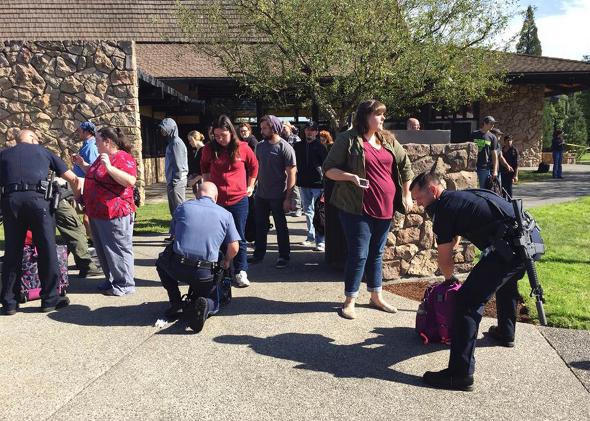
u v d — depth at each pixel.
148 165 16.61
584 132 39.28
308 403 3.16
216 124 5.31
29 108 11.04
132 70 11.11
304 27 10.22
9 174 4.57
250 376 3.49
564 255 6.60
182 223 4.37
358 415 3.03
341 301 4.96
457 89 11.45
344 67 10.47
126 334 4.20
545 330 4.23
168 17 18.30
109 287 5.30
